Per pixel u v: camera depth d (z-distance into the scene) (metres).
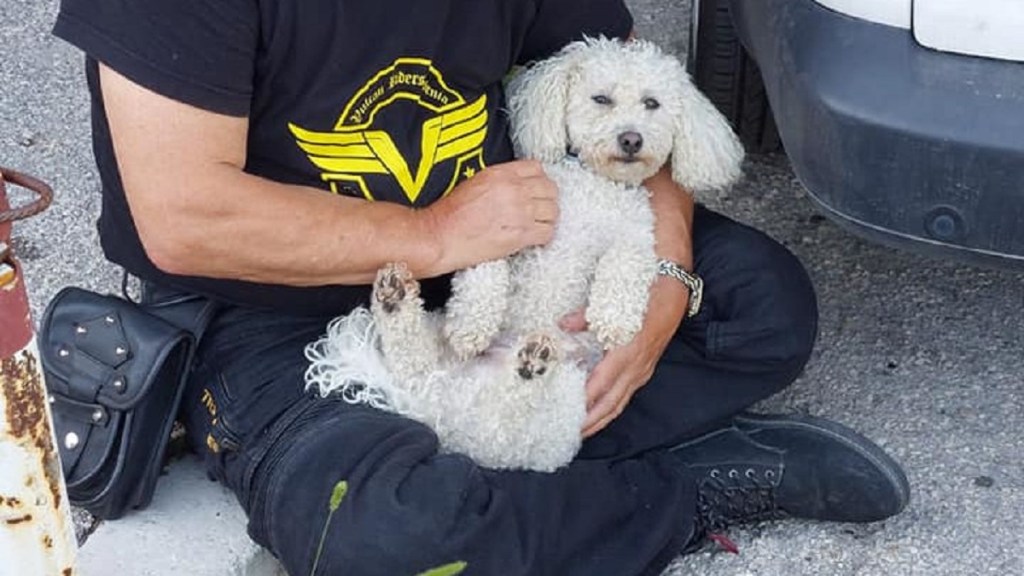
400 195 2.46
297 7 2.22
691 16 3.68
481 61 2.47
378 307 2.39
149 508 2.53
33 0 4.32
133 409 2.36
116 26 2.15
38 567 2.04
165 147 2.19
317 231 2.33
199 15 2.15
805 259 3.41
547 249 2.62
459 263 2.47
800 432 2.66
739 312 2.66
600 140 2.63
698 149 2.71
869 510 2.61
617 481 2.47
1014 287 3.32
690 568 2.61
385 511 2.22
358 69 2.33
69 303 2.41
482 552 2.25
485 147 2.59
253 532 2.34
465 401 2.41
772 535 2.68
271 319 2.50
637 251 2.55
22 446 1.95
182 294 2.49
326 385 2.38
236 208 2.25
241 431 2.38
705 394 2.67
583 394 2.46
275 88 2.30
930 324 3.21
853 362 3.11
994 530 2.69
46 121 3.80
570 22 2.80
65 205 3.48
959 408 2.98
